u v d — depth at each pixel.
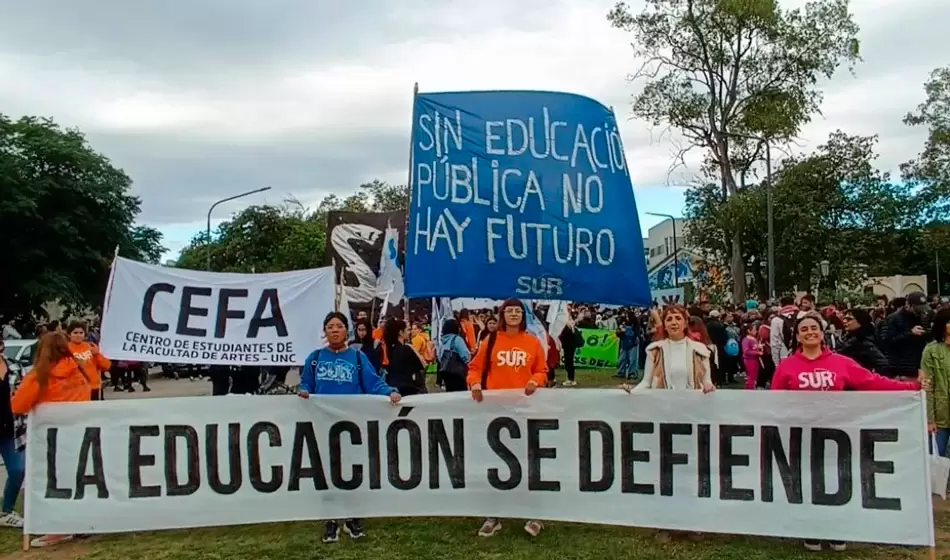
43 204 38.88
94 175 40.50
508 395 6.47
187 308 9.21
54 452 6.52
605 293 8.28
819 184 42.47
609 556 5.77
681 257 64.88
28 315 40.78
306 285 9.55
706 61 35.12
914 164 50.81
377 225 18.98
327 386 6.62
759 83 35.16
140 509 6.53
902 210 52.59
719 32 34.34
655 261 78.94
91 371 8.83
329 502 6.57
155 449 6.58
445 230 8.24
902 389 5.91
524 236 8.20
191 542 6.37
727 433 6.11
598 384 18.62
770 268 33.94
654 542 6.14
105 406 6.57
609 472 6.33
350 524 6.45
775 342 14.01
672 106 36.19
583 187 8.32
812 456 5.93
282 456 6.59
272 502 6.57
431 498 6.54
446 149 8.33
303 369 6.76
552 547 6.01
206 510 6.55
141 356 8.98
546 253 8.21
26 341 17.59
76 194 39.69
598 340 23.92
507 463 6.47
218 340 9.25
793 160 42.72
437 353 16.23
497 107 8.38
